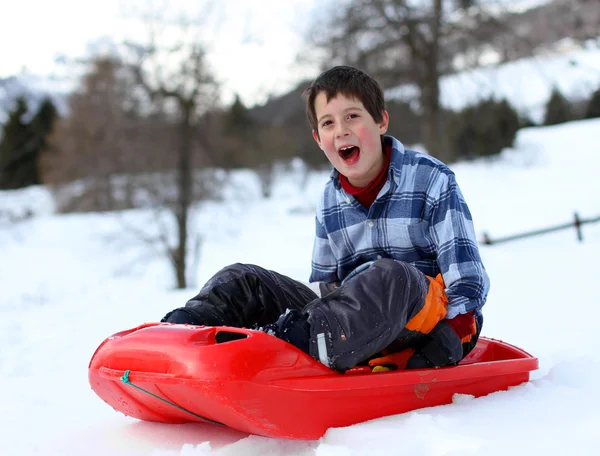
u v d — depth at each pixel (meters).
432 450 1.75
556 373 2.49
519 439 1.76
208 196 16.84
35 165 25.36
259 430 1.88
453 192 2.40
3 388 3.30
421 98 17.09
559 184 19.00
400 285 2.03
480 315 2.52
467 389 2.22
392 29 16.69
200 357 1.79
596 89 18.12
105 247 17.31
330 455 1.75
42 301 9.74
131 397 2.06
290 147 27.20
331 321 2.00
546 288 5.60
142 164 16.28
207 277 14.95
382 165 2.49
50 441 2.20
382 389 2.02
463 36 16.86
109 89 16.92
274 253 16.06
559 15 15.29
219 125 17.16
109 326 6.06
